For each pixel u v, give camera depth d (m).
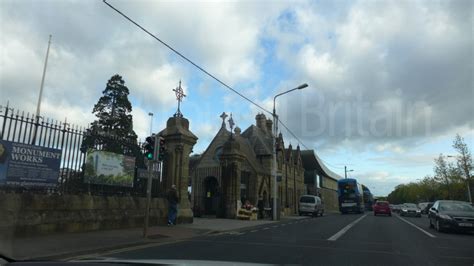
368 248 13.01
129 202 17.42
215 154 36.94
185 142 21.41
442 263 10.20
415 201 110.31
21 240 11.91
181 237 15.37
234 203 29.23
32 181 13.42
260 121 50.03
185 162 21.45
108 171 16.55
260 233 18.20
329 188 81.50
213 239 15.26
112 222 16.34
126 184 17.50
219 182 35.88
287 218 34.34
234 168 29.70
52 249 10.64
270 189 40.56
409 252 12.23
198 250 11.85
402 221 31.33
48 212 13.64
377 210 47.59
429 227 23.84
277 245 13.30
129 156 17.77
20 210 12.72
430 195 88.00
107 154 16.56
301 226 23.58
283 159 47.62
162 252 11.39
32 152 13.46
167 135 21.33
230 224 22.77
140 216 17.97
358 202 56.12
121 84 43.34
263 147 42.09
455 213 19.84
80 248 11.05
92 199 15.52
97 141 16.25
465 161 55.59
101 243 12.20
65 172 14.65
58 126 14.44
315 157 71.75
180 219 20.81
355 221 30.28
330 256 10.96
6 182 12.69
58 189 14.30
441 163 65.62
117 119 41.72
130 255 10.73
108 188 16.75
